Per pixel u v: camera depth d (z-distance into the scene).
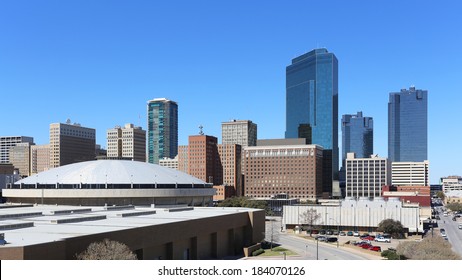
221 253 104.44
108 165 172.38
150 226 74.56
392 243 143.25
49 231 68.06
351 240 146.38
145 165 181.00
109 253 56.12
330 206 177.50
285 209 178.12
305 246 129.38
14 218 89.12
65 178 163.12
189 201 173.38
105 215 96.12
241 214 114.69
